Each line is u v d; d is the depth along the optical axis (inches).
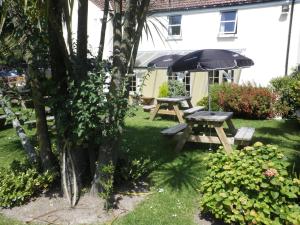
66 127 200.2
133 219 190.7
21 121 244.8
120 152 269.3
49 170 225.6
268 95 536.7
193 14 733.9
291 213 159.2
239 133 313.3
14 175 217.9
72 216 195.5
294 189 166.6
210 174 196.2
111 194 217.6
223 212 173.8
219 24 703.7
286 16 629.3
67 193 210.2
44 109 223.6
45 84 204.1
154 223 185.6
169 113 527.2
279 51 646.5
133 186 236.2
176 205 207.8
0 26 170.7
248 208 167.2
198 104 615.2
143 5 215.5
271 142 367.6
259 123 499.8
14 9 198.5
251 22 667.4
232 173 178.5
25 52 208.1
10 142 381.7
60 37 190.9
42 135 225.6
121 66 204.2
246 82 673.0
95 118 197.8
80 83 193.8
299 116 462.9
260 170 172.4
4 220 191.9
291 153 316.5
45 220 191.9
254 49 671.1
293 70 629.6
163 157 309.6
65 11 189.9
